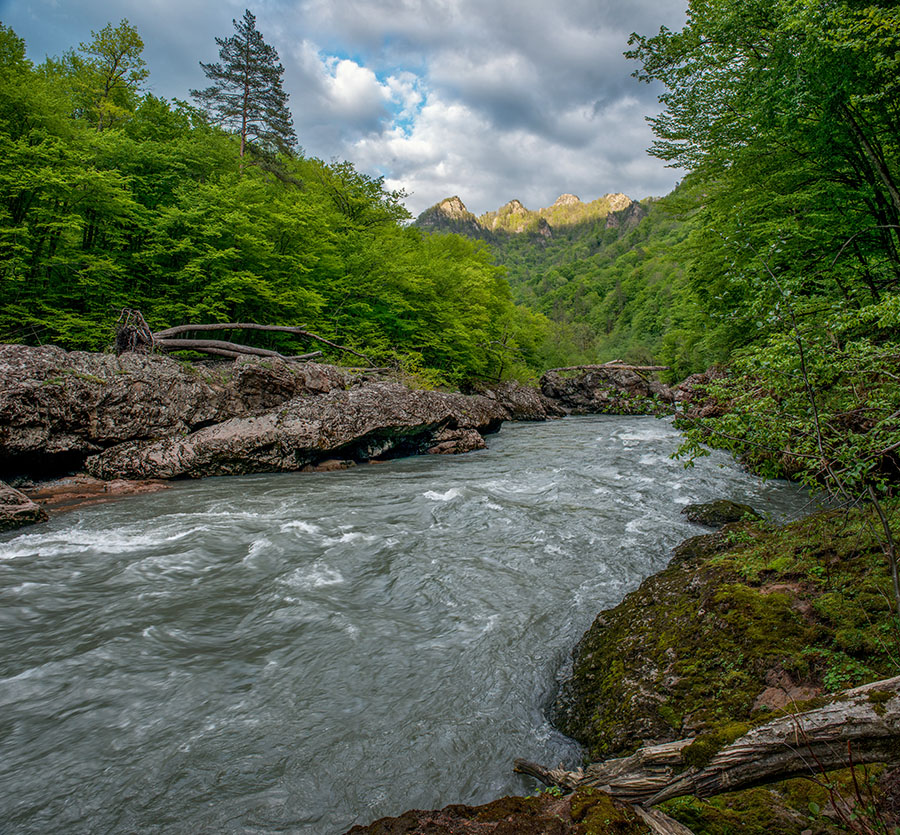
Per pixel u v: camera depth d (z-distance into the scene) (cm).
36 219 1623
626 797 234
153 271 1858
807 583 427
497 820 233
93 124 2133
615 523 841
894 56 704
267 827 290
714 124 1077
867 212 1082
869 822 184
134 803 306
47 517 848
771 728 199
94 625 509
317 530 802
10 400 1056
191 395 1335
